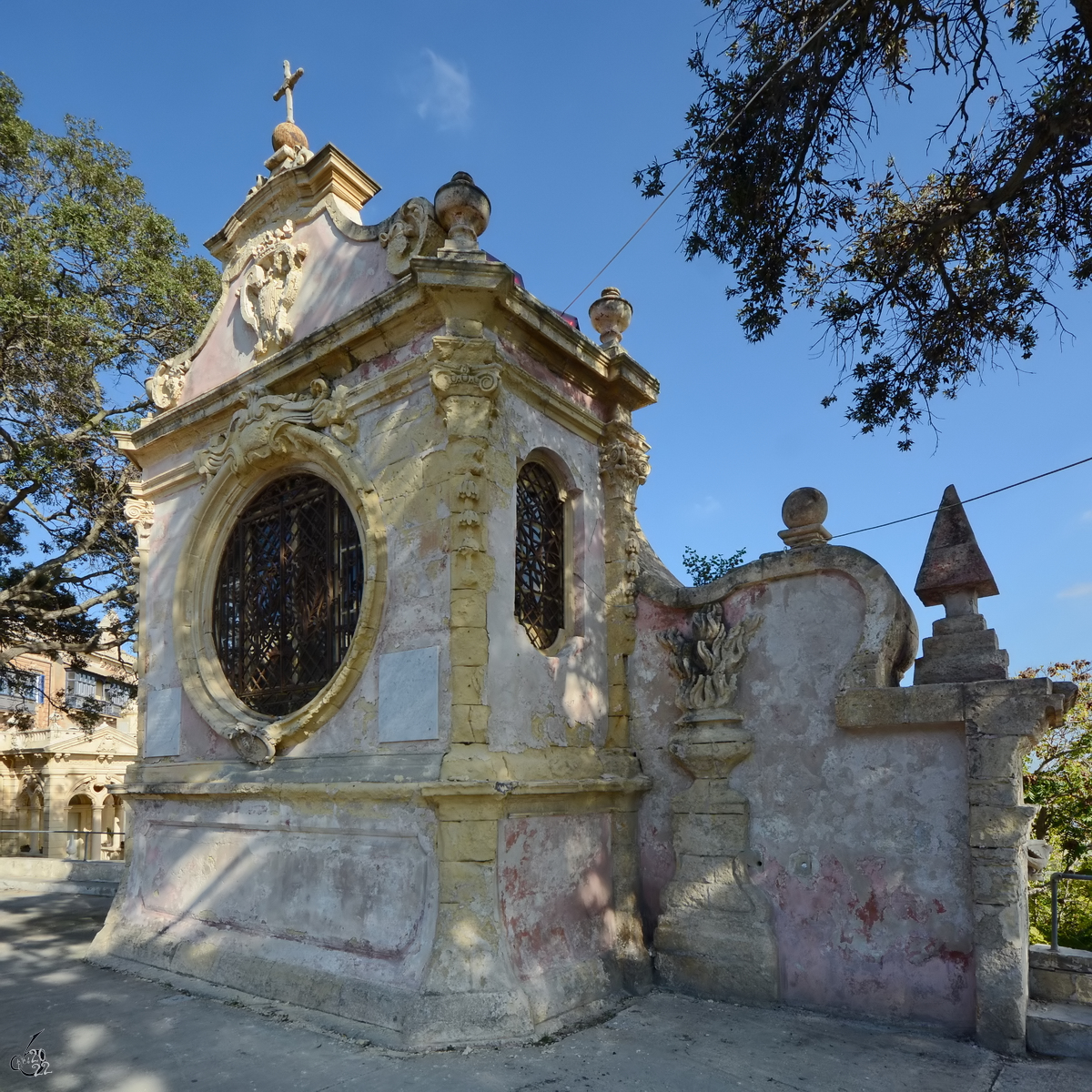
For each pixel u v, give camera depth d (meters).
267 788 7.25
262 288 8.92
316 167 8.52
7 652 15.39
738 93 7.49
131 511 10.03
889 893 6.36
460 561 6.44
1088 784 13.48
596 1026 6.10
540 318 7.37
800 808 6.87
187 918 8.09
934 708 6.24
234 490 8.77
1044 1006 5.90
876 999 6.26
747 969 6.70
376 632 6.95
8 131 13.52
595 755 7.51
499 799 6.12
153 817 8.88
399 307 7.07
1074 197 7.24
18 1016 6.55
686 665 7.60
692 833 7.29
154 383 10.27
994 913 5.79
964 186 7.47
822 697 6.92
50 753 26.94
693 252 8.20
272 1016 6.37
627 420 8.73
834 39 6.91
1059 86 6.39
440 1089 4.86
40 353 13.02
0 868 14.81
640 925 7.43
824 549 7.08
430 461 6.80
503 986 5.76
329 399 7.77
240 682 8.56
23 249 12.34
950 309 7.97
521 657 6.87
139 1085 5.11
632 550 8.31
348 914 6.59
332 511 7.83
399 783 6.23
